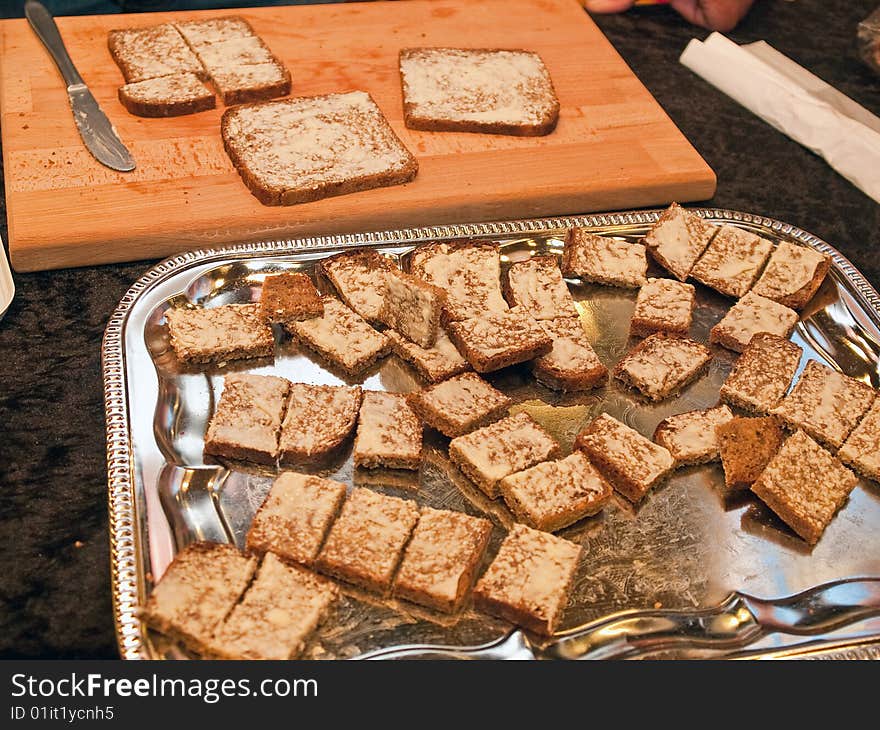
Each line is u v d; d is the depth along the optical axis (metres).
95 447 0.68
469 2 1.02
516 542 0.64
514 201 0.84
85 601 0.62
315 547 0.64
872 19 0.99
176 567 0.62
